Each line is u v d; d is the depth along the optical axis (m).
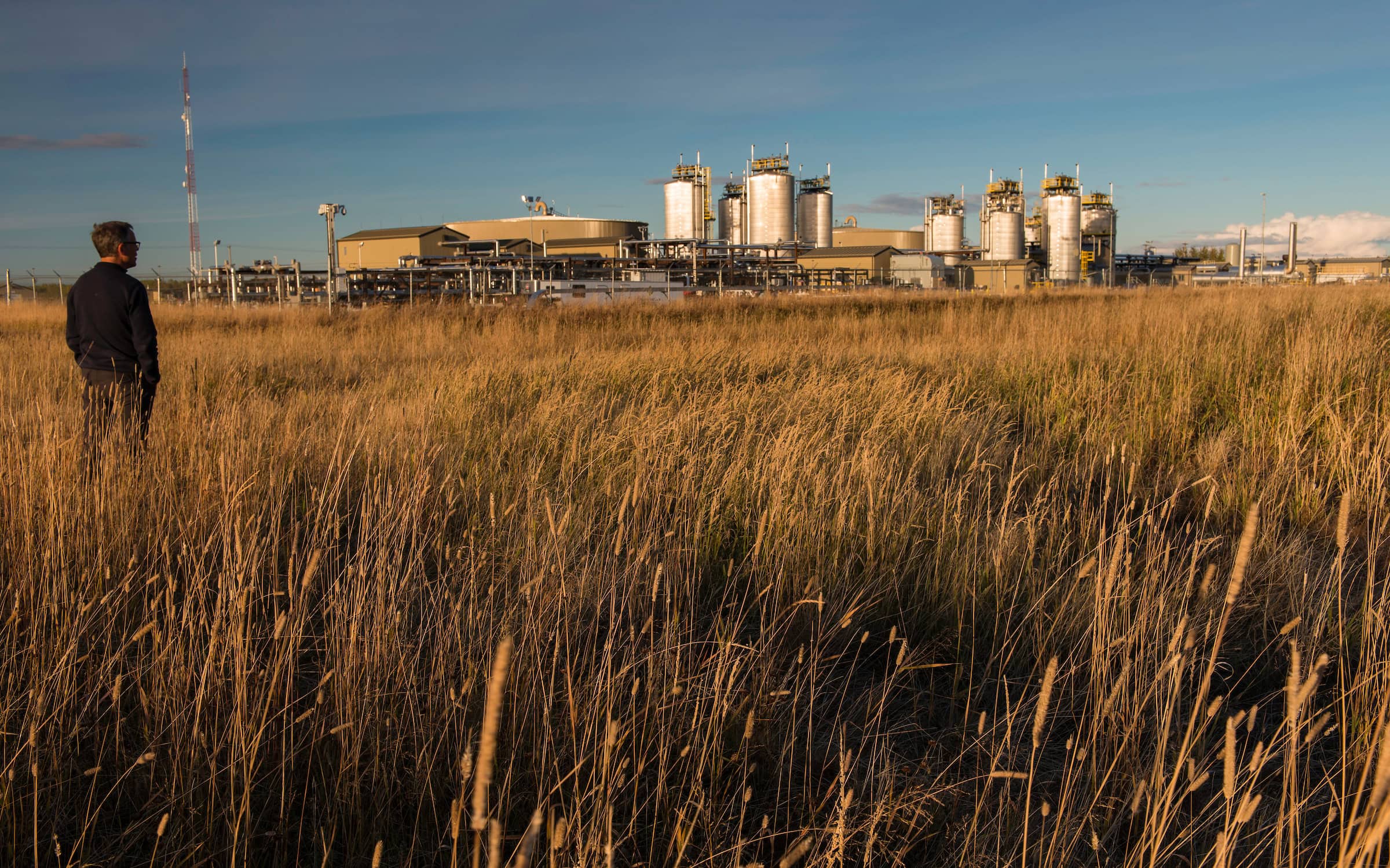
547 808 2.37
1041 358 10.85
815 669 3.35
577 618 3.33
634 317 22.05
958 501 4.57
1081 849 2.38
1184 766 2.65
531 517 4.11
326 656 2.93
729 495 4.91
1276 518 5.01
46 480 4.01
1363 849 1.55
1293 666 1.79
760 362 11.56
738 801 2.55
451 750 2.60
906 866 2.38
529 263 59.88
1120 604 3.43
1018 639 3.58
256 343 16.02
